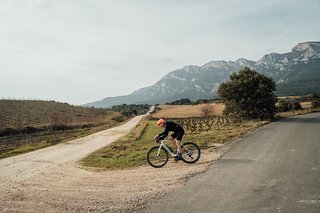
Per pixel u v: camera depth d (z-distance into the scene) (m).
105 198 7.20
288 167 8.67
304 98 77.44
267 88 31.33
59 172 11.52
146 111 152.12
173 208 6.02
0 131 42.94
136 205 6.45
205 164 9.99
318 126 21.27
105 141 26.23
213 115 65.00
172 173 9.16
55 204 7.04
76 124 59.97
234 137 16.84
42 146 23.58
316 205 5.50
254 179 7.60
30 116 60.97
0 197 8.09
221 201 6.15
